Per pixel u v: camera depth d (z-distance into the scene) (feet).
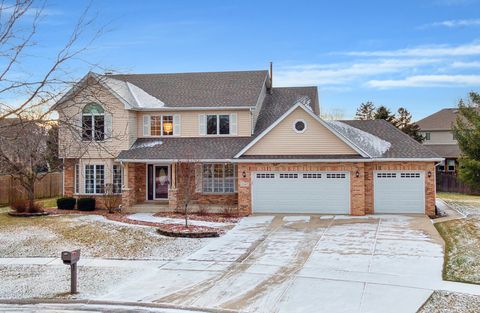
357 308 37.37
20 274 49.65
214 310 37.58
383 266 49.37
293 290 42.11
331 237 63.41
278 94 108.58
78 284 45.65
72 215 85.81
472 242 58.65
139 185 94.48
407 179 81.30
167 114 95.45
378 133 89.97
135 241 63.72
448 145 172.35
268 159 82.53
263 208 83.66
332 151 82.07
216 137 94.02
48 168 102.17
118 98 90.43
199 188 92.07
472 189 137.80
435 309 36.83
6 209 96.27
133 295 41.88
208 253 57.00
